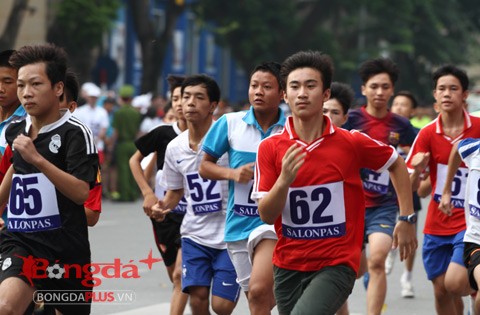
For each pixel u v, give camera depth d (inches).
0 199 578.6
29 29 2640.3
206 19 3211.1
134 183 1879.9
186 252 689.6
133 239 1291.8
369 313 754.2
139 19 2819.9
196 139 704.4
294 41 3373.5
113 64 2461.9
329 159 540.1
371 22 3555.6
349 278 541.3
